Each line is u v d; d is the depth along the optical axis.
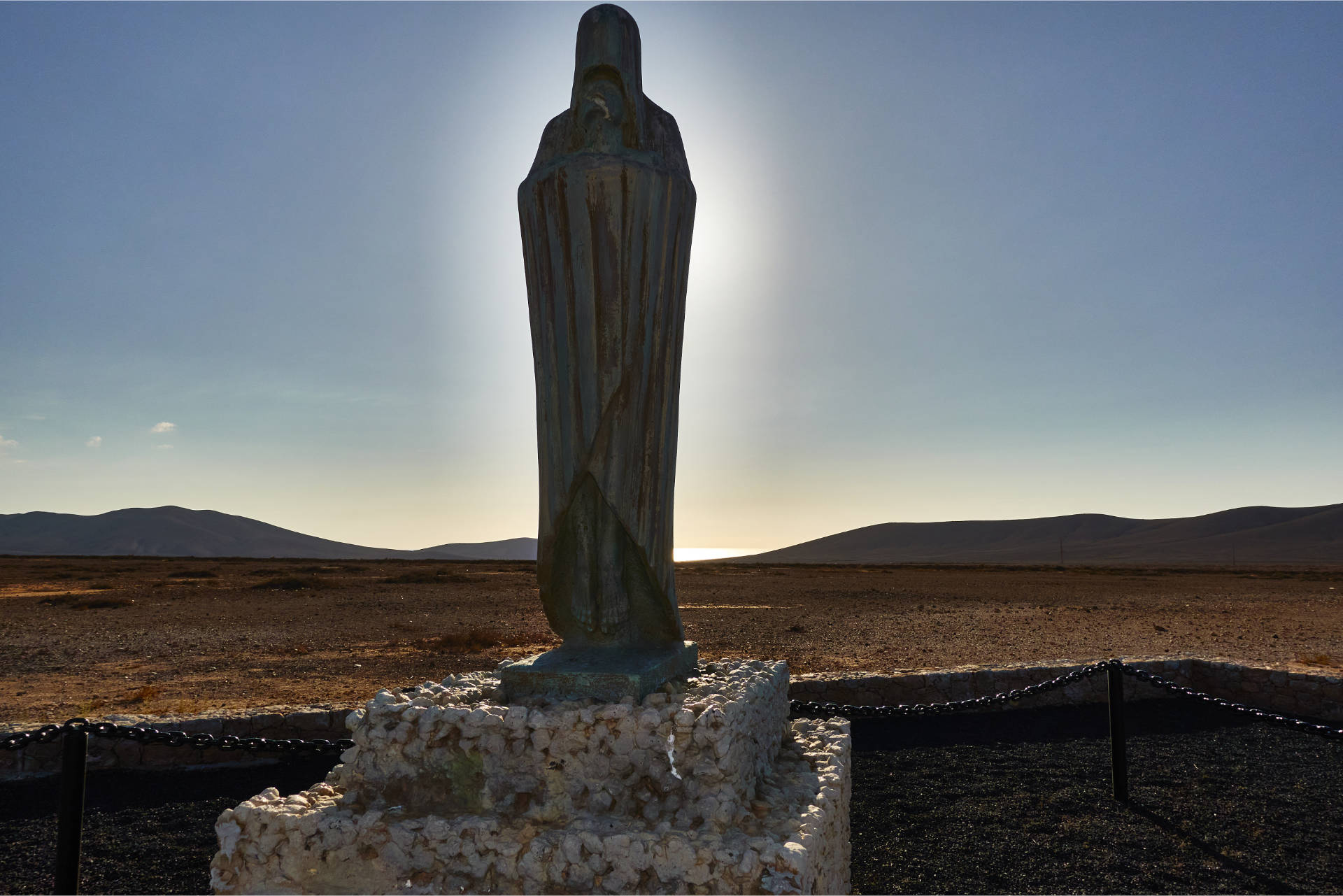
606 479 3.42
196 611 22.39
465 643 14.97
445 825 2.66
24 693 10.01
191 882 4.52
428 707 2.97
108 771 6.59
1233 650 14.25
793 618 20.97
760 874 2.40
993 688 9.07
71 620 19.83
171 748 6.77
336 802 2.90
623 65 3.54
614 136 3.54
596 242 3.36
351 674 11.49
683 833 2.55
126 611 22.30
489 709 2.94
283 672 11.70
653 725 2.80
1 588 31.36
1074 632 17.64
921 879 4.55
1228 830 5.32
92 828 5.33
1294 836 5.22
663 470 3.59
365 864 2.65
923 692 8.91
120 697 9.69
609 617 3.60
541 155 3.72
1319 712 8.65
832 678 8.78
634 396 3.43
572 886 2.54
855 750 7.36
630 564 3.66
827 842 2.87
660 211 3.45
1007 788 6.21
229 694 9.85
